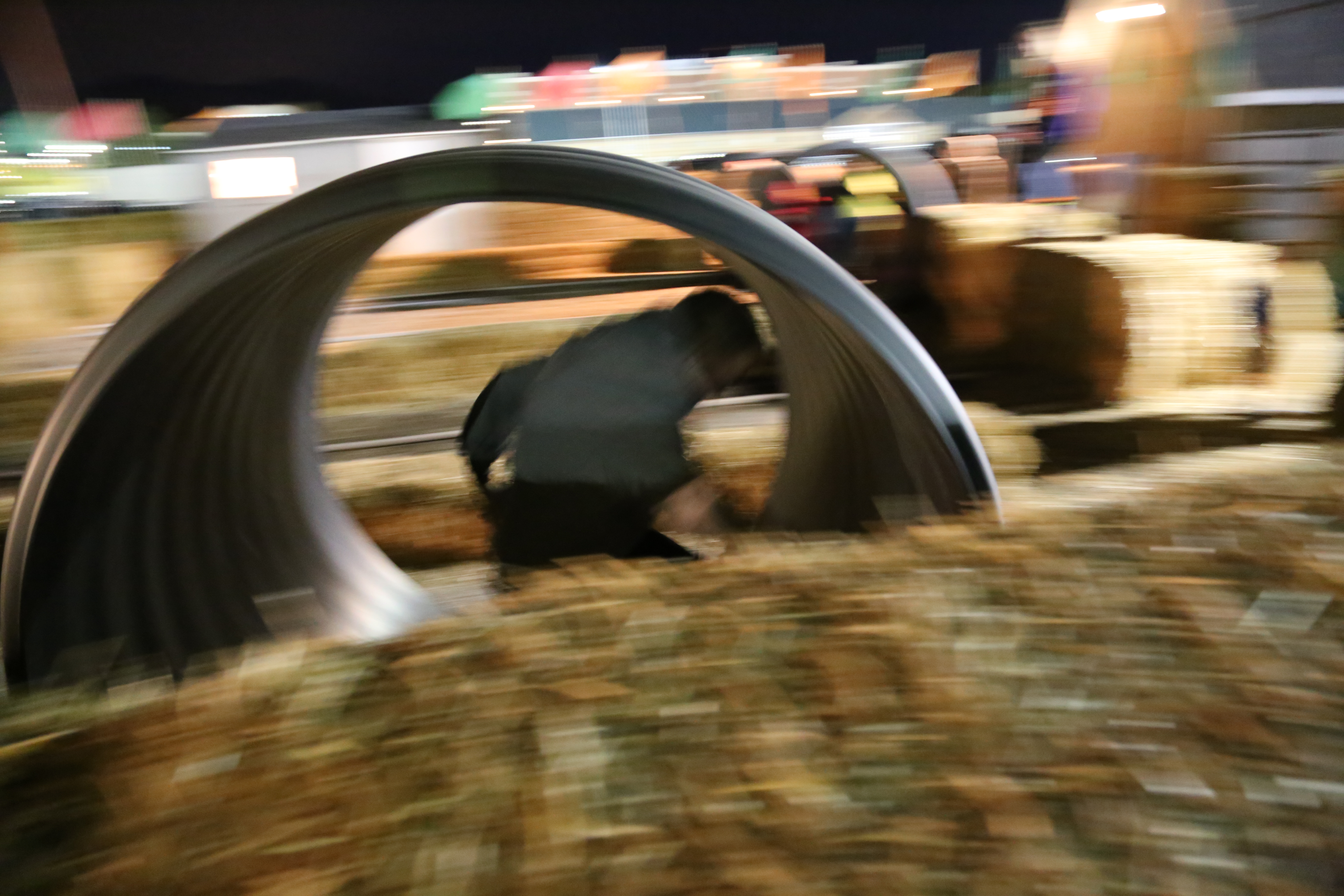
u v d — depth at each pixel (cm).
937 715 167
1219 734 159
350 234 345
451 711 176
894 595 204
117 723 185
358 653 200
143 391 310
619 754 162
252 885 142
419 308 1189
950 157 1466
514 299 1201
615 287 1209
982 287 877
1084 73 1176
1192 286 690
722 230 305
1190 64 1077
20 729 186
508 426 386
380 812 154
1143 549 215
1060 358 764
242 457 381
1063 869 138
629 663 187
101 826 158
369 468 602
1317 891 133
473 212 1293
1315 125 1016
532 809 151
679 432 365
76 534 308
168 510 343
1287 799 146
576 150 311
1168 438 639
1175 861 138
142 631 328
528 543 373
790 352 429
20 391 780
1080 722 163
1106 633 186
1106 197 1145
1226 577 202
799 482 442
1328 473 251
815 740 163
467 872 141
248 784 163
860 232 1112
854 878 137
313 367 427
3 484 644
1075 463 625
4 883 150
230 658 217
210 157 1316
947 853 141
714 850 143
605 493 356
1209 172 1036
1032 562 213
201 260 295
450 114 1401
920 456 329
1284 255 873
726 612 202
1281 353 728
